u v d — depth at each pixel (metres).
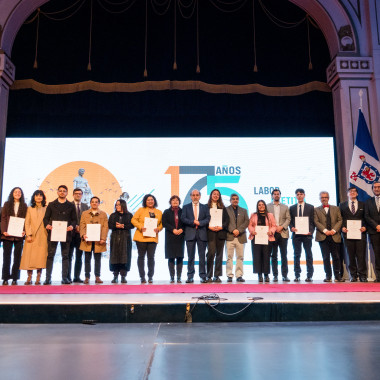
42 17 6.77
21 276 6.20
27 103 6.63
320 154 6.71
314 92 6.81
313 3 6.59
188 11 6.88
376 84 6.30
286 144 6.72
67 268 4.84
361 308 3.23
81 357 2.11
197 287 4.26
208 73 6.72
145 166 6.61
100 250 4.99
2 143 6.27
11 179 6.47
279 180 6.62
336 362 1.98
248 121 6.80
